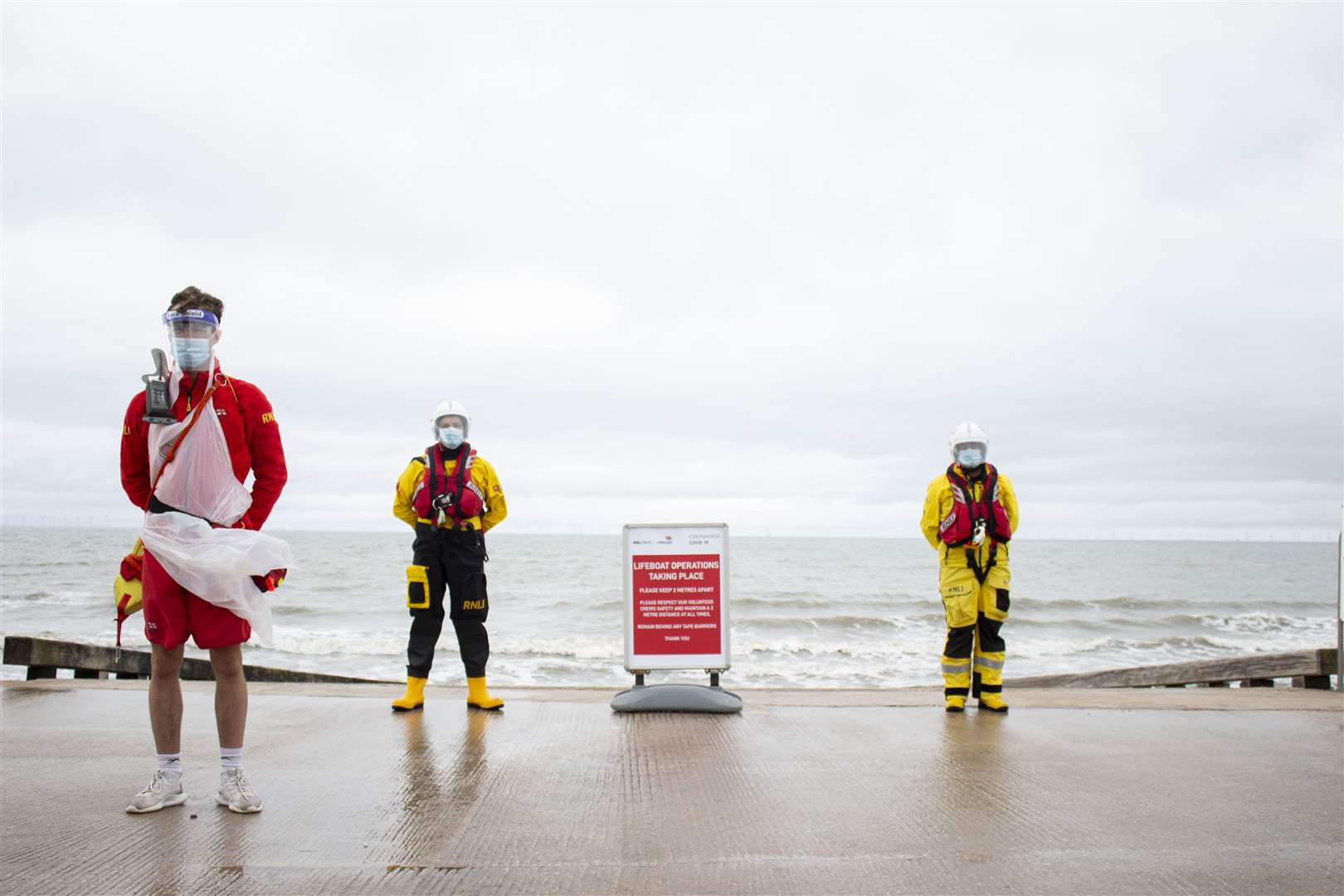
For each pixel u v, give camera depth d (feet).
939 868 10.87
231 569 12.40
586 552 292.61
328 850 11.27
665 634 22.40
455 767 15.51
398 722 19.52
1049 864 11.01
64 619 94.58
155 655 12.89
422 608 20.67
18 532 500.33
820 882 10.37
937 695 24.29
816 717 20.70
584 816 12.82
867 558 274.57
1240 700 23.48
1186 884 10.41
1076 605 132.98
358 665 65.00
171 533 12.50
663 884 10.25
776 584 160.45
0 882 10.07
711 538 22.58
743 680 60.70
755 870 10.72
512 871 10.61
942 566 22.09
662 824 12.46
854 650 76.64
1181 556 351.05
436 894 9.88
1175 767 16.07
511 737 18.08
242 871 10.49
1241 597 152.56
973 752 17.08
